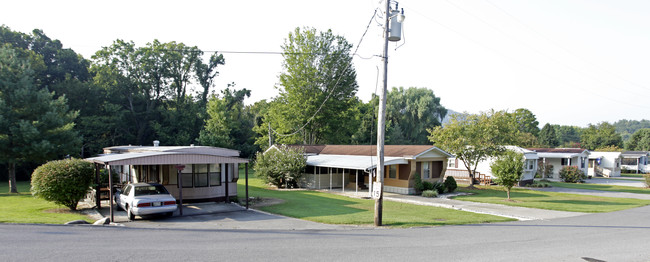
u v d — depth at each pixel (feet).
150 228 40.47
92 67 174.29
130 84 176.65
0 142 84.64
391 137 197.67
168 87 193.47
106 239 31.89
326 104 143.13
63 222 44.09
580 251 29.76
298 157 94.48
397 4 45.88
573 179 133.08
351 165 82.17
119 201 54.03
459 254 28.02
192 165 65.21
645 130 271.90
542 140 278.05
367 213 55.26
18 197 74.84
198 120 190.70
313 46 142.51
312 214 53.72
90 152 152.56
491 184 115.65
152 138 186.60
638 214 59.26
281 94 148.36
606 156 170.30
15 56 92.79
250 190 87.66
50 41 163.32
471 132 101.91
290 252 27.91
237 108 223.51
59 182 53.01
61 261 23.67
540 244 32.73
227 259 25.22
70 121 104.22
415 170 85.30
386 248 30.07
